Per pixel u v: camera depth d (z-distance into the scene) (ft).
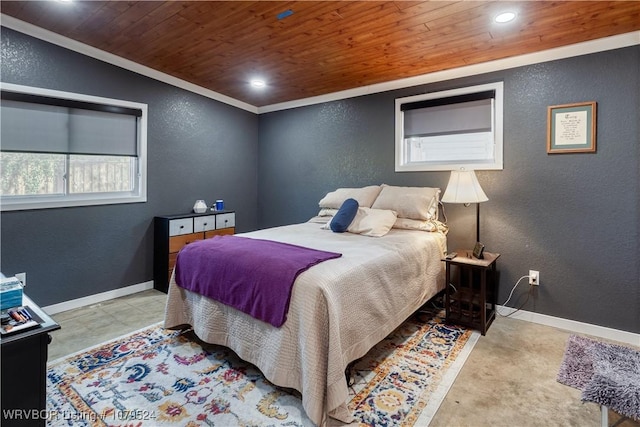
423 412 5.64
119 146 11.34
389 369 6.95
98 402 5.85
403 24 7.91
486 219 10.16
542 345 8.01
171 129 12.66
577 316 8.86
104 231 11.00
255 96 14.25
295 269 6.03
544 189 9.23
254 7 7.48
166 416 5.52
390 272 7.34
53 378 6.55
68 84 9.87
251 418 5.51
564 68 8.82
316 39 8.84
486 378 6.63
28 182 9.58
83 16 8.28
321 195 14.12
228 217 13.92
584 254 8.73
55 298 9.97
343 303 5.95
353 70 10.94
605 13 7.12
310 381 5.28
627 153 8.10
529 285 9.52
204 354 7.55
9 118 9.05
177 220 11.96
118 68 10.98
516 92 9.54
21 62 9.00
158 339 8.27
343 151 13.33
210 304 7.35
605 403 4.63
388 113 12.09
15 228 9.22
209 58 10.40
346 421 5.36
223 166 14.67
